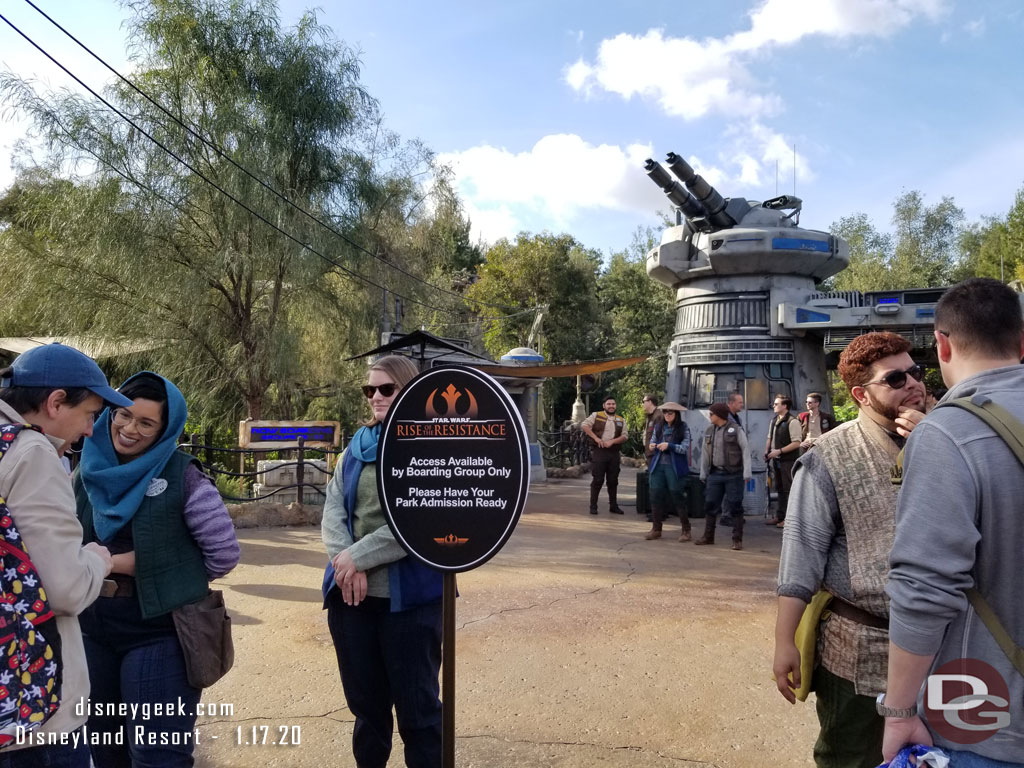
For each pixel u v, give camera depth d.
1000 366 1.90
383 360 3.12
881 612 2.34
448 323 23.38
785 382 12.56
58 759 2.03
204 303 16.28
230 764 3.66
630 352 35.06
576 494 15.16
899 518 1.81
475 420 2.52
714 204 12.76
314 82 17.03
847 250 13.18
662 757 3.79
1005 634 1.70
